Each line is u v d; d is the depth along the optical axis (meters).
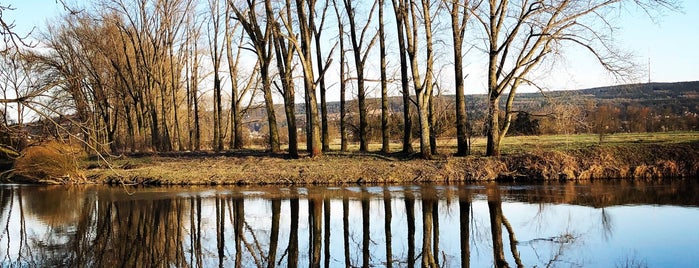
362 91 37.00
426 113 31.84
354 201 24.17
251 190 28.16
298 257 16.17
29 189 31.31
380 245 17.19
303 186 29.09
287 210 22.72
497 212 21.17
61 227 20.64
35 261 15.91
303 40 33.91
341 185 29.05
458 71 31.72
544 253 15.51
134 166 36.94
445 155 32.22
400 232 18.72
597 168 29.61
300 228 19.69
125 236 19.08
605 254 15.16
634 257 14.75
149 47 49.09
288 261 15.81
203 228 20.06
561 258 14.93
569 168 29.61
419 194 25.42
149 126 54.75
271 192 27.23
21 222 21.59
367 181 29.52
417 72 31.23
